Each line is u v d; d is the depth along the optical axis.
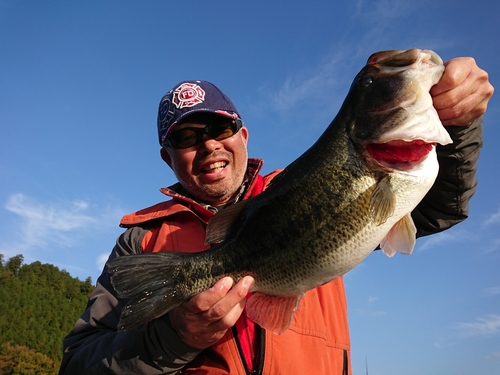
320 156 0.57
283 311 0.56
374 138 0.54
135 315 0.57
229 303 0.50
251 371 0.60
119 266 0.59
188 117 0.74
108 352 0.59
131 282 0.58
